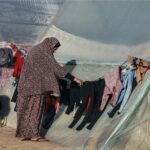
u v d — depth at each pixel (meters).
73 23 9.16
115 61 7.95
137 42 8.13
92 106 7.54
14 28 10.64
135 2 8.48
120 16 8.59
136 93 7.08
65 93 8.13
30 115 7.86
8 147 7.49
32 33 10.56
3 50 9.43
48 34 9.39
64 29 9.22
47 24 10.57
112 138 6.84
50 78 7.80
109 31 8.62
